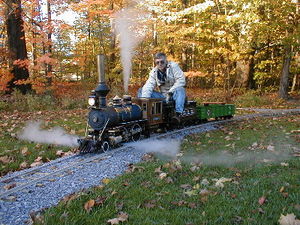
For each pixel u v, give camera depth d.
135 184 3.97
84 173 4.55
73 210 3.22
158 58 7.69
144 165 4.84
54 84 16.05
